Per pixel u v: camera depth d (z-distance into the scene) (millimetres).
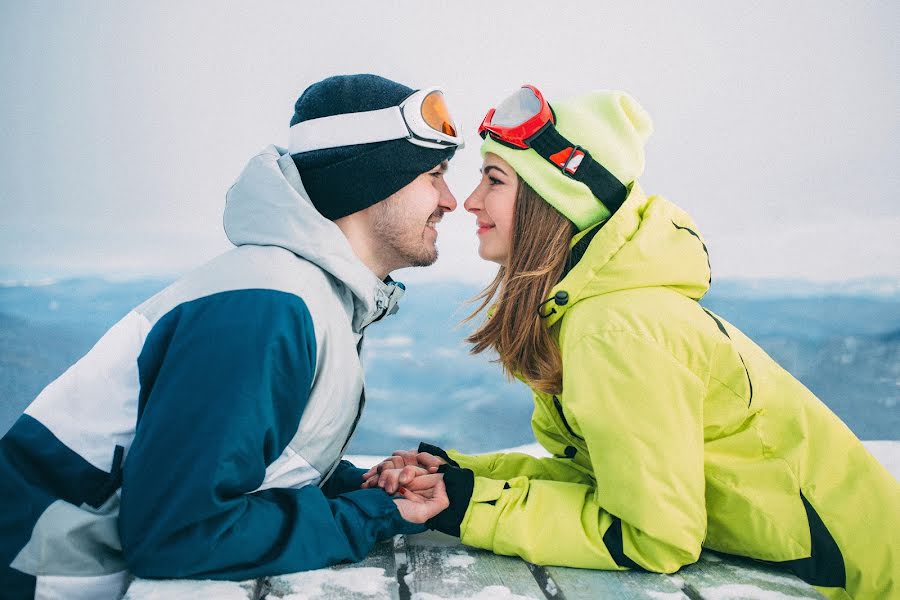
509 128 1598
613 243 1475
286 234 1358
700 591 1274
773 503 1376
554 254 1577
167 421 1149
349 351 1376
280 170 1462
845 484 1396
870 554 1358
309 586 1201
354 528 1312
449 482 1434
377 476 1536
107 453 1255
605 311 1399
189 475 1125
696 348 1364
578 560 1347
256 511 1197
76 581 1179
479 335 1685
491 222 1720
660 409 1306
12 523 1181
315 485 1410
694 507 1303
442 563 1358
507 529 1370
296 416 1245
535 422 1834
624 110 1677
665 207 1592
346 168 1507
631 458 1293
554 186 1575
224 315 1208
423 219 1587
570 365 1390
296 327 1228
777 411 1429
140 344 1307
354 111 1527
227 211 1452
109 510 1254
